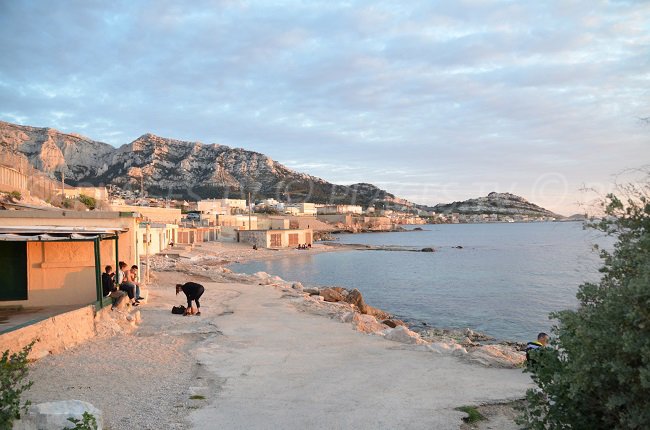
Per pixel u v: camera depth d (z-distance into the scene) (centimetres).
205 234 8619
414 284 4572
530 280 4772
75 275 1559
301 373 952
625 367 369
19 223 1603
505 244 11450
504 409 743
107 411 697
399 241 13212
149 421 663
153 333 1338
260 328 1491
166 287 2569
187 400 762
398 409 723
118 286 1600
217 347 1191
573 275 5134
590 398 429
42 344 1003
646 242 396
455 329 2523
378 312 2767
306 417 688
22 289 1510
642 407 377
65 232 1316
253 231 8556
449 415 695
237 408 727
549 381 477
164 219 7575
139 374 904
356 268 6094
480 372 982
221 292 2431
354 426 653
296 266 6259
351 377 924
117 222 1803
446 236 16300
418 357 1123
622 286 394
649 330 371
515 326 2703
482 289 4194
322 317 1780
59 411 556
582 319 423
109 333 1238
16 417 491
